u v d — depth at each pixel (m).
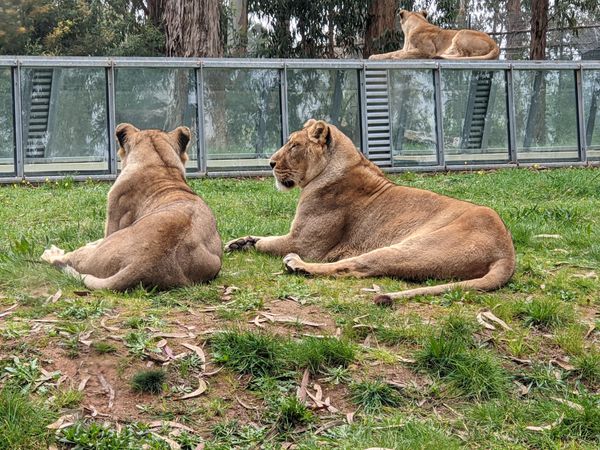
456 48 21.36
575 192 13.92
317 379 5.23
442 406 5.14
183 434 4.54
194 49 21.28
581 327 6.23
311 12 30.19
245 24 32.62
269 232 9.58
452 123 19.03
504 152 19.47
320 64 17.91
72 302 5.91
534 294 7.00
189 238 6.45
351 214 8.07
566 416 4.98
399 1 31.28
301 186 8.34
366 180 8.16
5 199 12.55
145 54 30.14
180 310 5.97
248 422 4.76
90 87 16.39
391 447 4.54
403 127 18.67
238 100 17.44
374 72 18.38
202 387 4.99
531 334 6.12
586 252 8.73
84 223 9.91
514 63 19.27
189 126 17.16
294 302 6.40
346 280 7.14
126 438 4.38
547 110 19.70
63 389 4.83
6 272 6.69
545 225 10.12
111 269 6.32
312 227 8.15
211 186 14.67
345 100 18.28
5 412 4.46
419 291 6.59
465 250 7.08
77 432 4.39
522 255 8.55
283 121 17.73
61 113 16.20
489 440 4.79
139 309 5.87
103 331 5.46
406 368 5.44
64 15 33.31
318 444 4.57
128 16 32.78
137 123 16.73
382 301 6.32
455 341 5.63
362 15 30.30
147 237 6.30
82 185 15.06
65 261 6.75
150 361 5.17
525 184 14.79
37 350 5.15
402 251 7.20
